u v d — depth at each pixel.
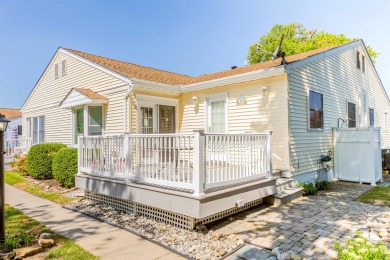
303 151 7.71
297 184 7.02
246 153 5.38
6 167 12.74
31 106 14.48
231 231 4.41
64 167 7.85
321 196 6.91
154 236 4.21
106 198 6.23
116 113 8.90
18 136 21.27
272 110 7.38
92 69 10.10
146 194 4.92
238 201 4.80
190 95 9.66
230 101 8.45
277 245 3.77
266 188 5.74
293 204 6.10
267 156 5.99
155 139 5.13
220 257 3.43
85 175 6.65
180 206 4.31
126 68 10.45
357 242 2.73
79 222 4.95
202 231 4.40
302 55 9.51
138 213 5.43
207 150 4.42
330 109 9.34
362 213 5.33
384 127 14.92
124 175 5.46
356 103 11.47
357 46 11.79
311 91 8.20
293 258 3.29
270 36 25.66
